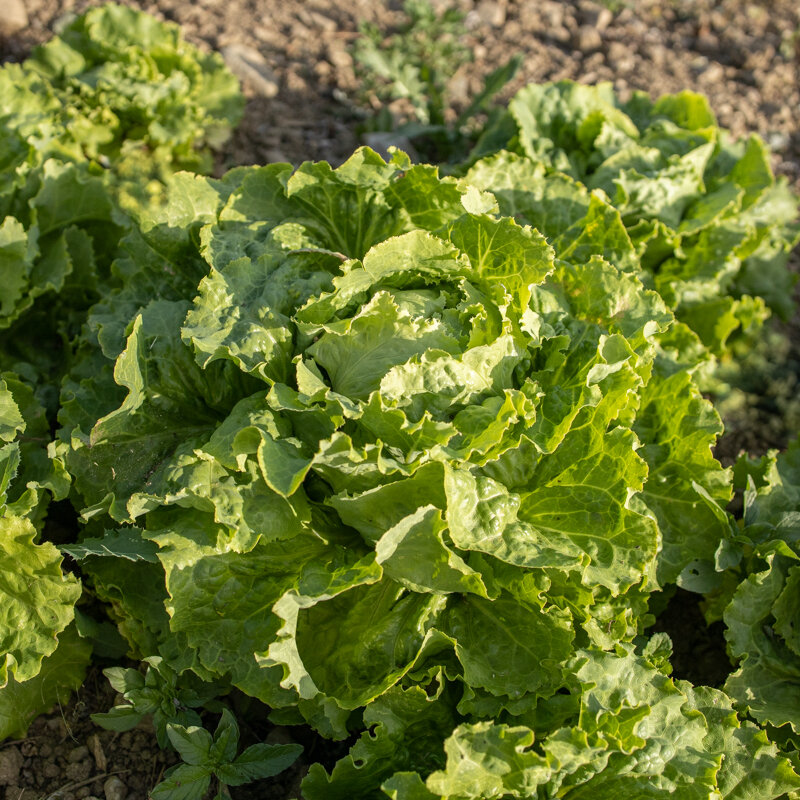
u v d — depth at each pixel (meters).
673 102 1.36
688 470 1.10
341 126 1.44
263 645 1.02
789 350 1.34
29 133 1.21
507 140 1.30
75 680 1.06
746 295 1.28
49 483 1.03
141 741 1.07
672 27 1.69
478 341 1.01
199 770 1.01
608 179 1.25
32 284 1.17
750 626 1.08
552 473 1.02
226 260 1.05
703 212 1.26
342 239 1.10
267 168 1.10
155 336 1.04
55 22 1.44
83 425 1.07
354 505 0.99
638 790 0.99
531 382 1.02
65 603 1.01
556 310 1.07
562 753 0.97
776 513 1.12
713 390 1.23
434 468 0.97
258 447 0.98
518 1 1.65
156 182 1.27
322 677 1.01
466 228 1.07
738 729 1.03
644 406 1.13
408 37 1.50
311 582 0.98
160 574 1.06
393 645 1.00
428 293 1.04
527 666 1.01
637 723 0.99
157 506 1.01
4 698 1.03
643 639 1.07
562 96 1.30
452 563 0.97
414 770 0.99
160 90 1.32
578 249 1.16
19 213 1.18
